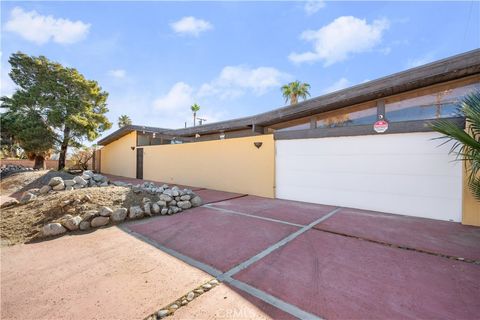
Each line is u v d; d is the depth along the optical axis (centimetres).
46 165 1895
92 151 2081
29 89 1558
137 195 577
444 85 551
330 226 445
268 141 780
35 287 238
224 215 531
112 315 196
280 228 434
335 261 296
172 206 566
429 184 510
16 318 193
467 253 319
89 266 284
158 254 320
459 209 476
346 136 622
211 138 1363
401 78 539
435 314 196
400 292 228
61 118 1577
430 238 379
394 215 534
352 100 651
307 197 693
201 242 364
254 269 276
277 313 198
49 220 435
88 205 481
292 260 300
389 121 607
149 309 203
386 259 302
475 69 478
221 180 941
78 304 211
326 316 194
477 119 324
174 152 1187
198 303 212
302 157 704
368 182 588
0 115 1546
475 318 191
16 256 313
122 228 434
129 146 1591
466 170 443
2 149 1881
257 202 689
